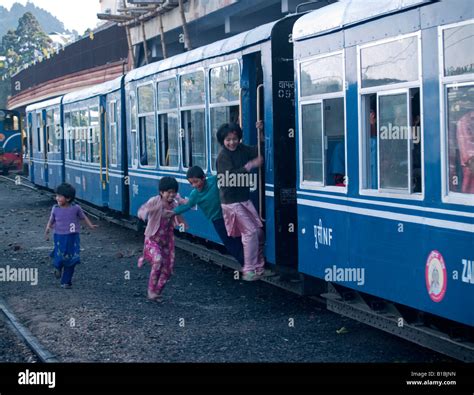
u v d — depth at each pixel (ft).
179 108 39.58
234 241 30.78
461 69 18.56
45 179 80.28
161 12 68.13
